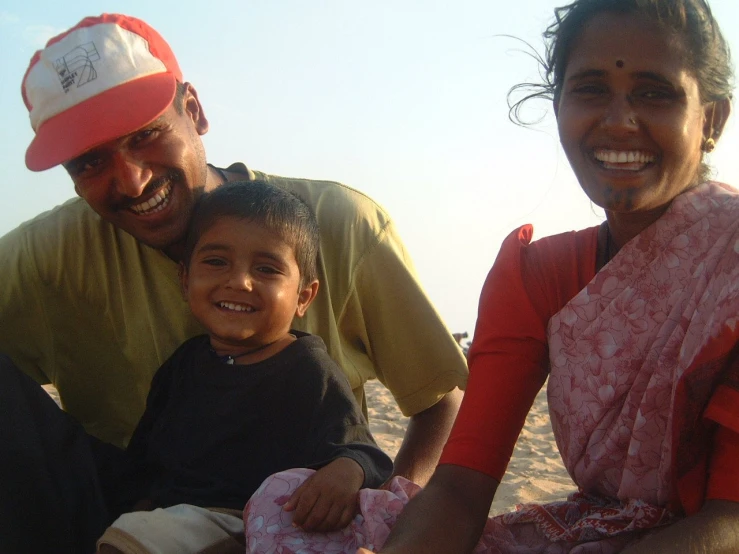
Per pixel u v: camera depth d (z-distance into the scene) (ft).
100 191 3.62
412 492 3.19
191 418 3.58
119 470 3.75
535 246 3.16
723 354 2.49
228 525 3.17
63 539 3.47
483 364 3.11
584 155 2.89
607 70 2.81
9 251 4.05
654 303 2.74
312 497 2.99
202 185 3.84
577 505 2.88
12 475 3.37
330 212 4.09
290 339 3.69
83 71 3.58
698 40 2.78
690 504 2.60
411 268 4.23
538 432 9.62
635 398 2.72
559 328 2.91
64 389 4.21
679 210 2.75
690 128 2.78
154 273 4.00
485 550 2.93
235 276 3.57
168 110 3.66
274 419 3.50
